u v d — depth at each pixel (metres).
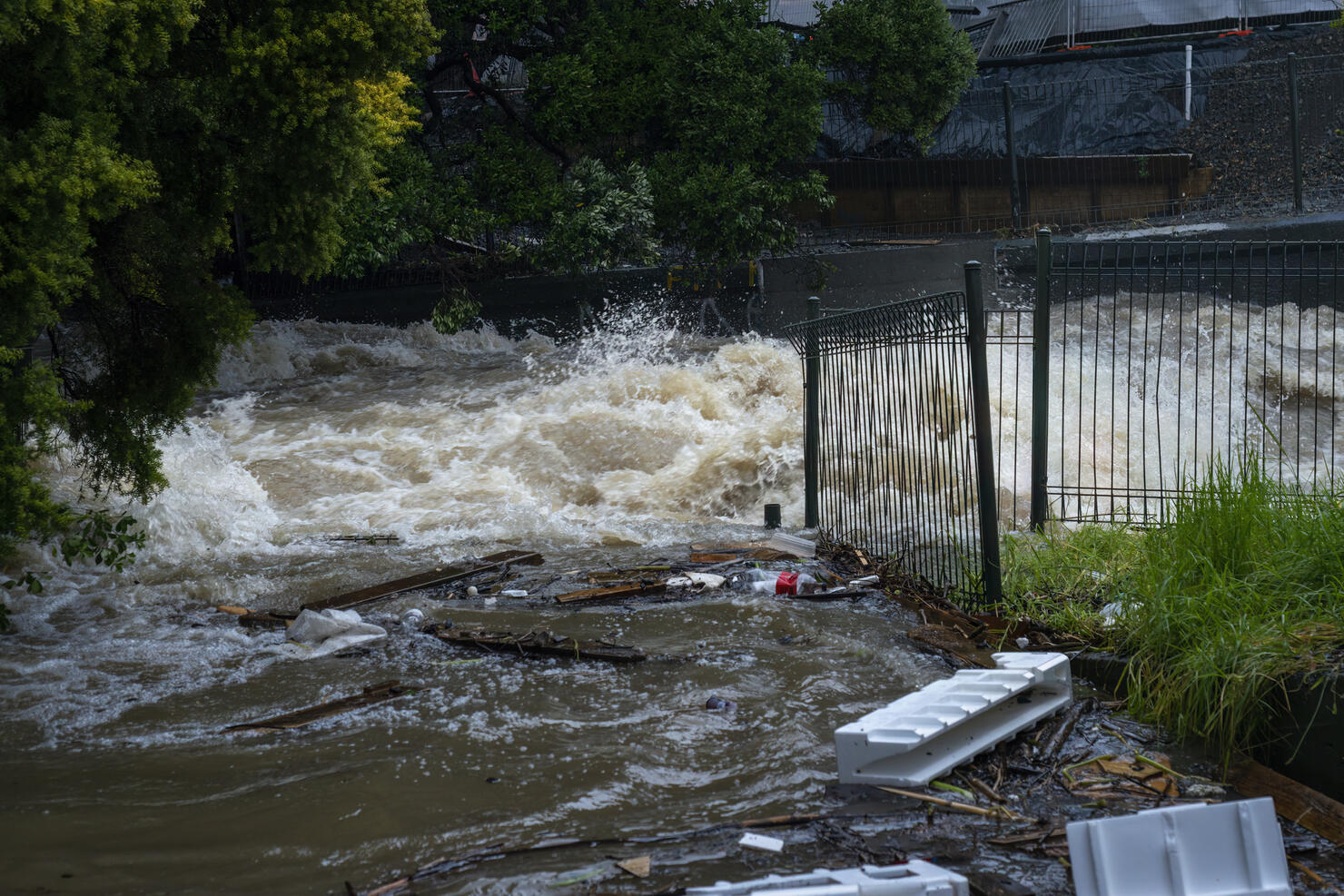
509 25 19.58
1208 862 3.00
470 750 4.57
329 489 11.90
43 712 5.41
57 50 6.65
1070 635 5.47
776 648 5.92
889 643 5.89
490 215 18.53
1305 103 26.69
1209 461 6.56
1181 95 27.81
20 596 7.98
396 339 20.97
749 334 20.20
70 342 8.88
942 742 4.23
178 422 9.45
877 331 7.47
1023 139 28.19
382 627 6.74
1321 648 4.21
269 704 5.41
